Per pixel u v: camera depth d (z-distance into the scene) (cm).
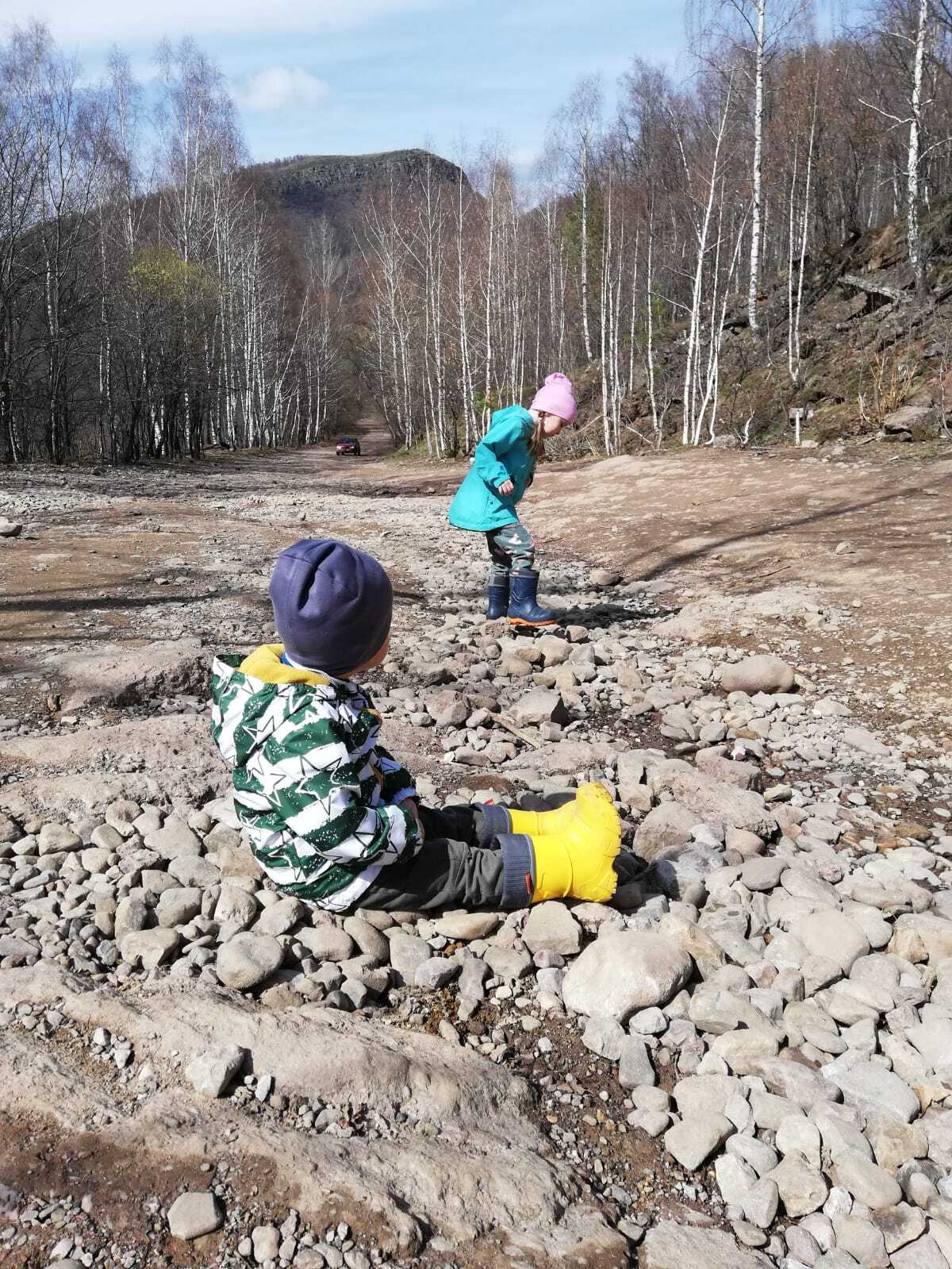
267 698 254
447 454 3478
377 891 272
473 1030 245
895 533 832
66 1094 201
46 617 641
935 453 1201
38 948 252
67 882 289
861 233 2378
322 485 2178
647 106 2955
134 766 370
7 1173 183
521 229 3788
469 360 3700
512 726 456
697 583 786
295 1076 211
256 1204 180
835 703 498
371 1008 249
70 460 2923
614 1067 236
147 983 243
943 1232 188
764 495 1085
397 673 539
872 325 1978
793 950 275
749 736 468
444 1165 193
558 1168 200
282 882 269
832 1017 252
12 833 313
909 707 491
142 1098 203
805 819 377
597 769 408
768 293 2525
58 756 375
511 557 637
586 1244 182
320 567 253
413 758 408
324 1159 190
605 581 812
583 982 254
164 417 3931
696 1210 197
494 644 596
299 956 259
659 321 2900
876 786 412
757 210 2419
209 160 4262
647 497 1206
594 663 580
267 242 5247
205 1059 209
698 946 272
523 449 627
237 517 1279
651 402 2445
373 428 8775
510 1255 177
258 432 5406
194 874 291
